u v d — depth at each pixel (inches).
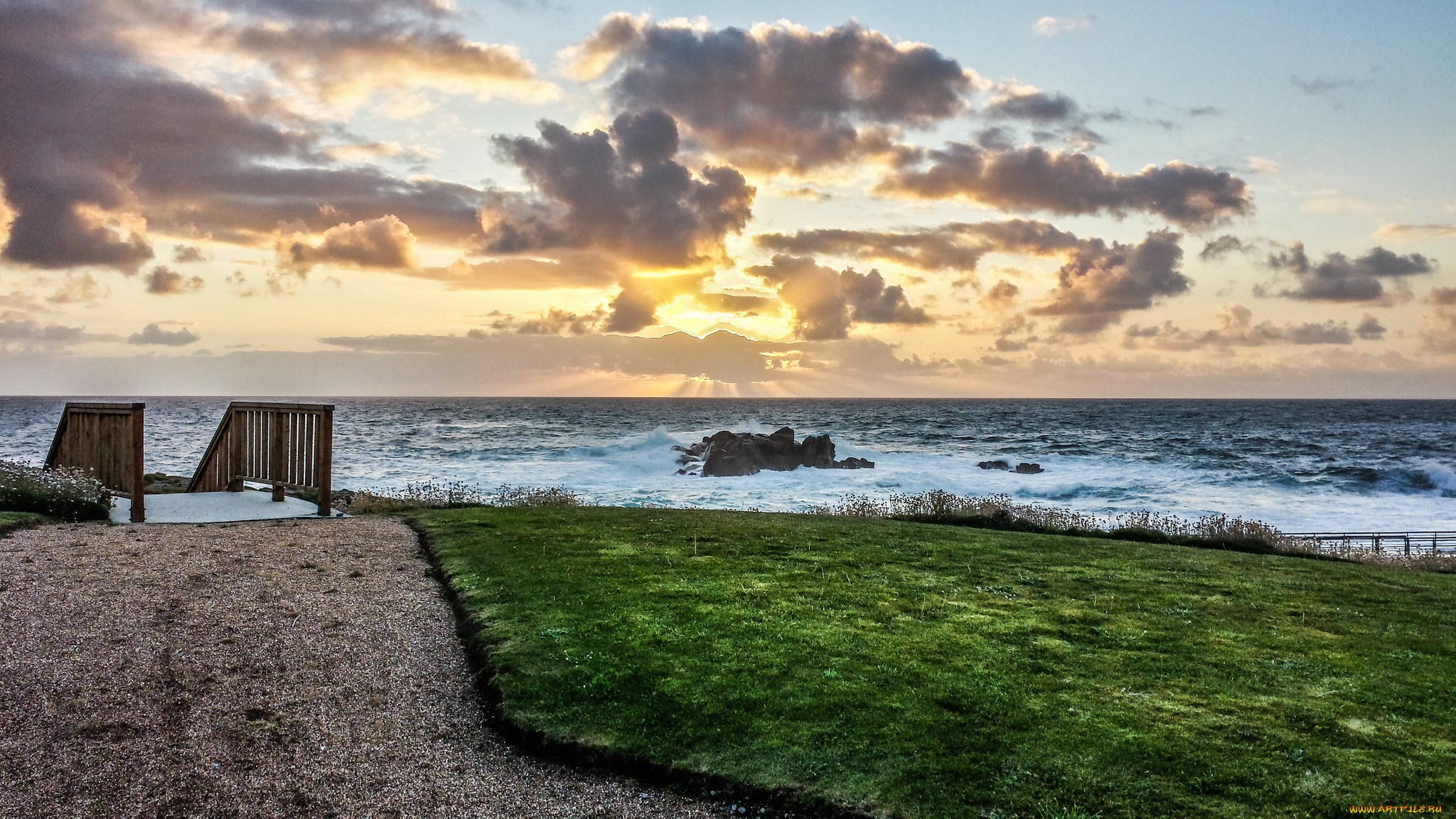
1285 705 260.8
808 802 212.8
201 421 3752.5
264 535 453.7
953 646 306.7
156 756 220.8
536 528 509.4
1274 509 1266.0
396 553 429.7
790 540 501.4
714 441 1802.4
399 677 277.6
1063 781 216.8
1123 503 1318.9
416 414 5088.6
